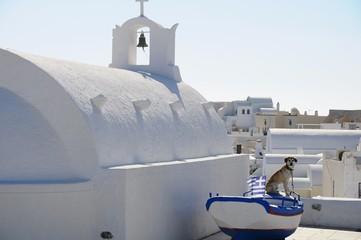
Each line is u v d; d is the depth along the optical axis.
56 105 14.48
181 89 21.58
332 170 36.44
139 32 22.52
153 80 20.33
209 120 21.73
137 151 16.22
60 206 14.07
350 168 33.94
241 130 86.81
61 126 14.45
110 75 17.86
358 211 21.17
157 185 15.80
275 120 90.12
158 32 22.14
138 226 14.84
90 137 14.38
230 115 100.88
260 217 15.34
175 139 18.47
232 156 21.02
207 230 19.12
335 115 92.81
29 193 13.95
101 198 14.40
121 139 15.64
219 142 21.80
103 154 14.67
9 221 14.06
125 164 15.48
